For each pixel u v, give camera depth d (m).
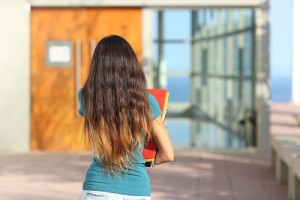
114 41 3.25
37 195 8.15
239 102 12.63
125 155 3.09
